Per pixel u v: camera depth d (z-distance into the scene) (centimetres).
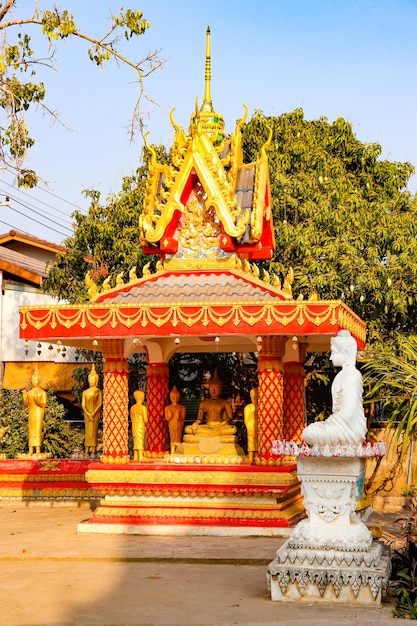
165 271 1502
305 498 1005
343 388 1019
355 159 2336
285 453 1004
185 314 1363
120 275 1500
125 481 1404
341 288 1927
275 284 1489
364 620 871
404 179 2333
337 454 984
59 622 868
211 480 1385
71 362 2772
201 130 1496
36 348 2761
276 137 2178
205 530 1377
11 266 2702
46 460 1766
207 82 1608
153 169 1516
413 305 1970
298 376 1631
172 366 2141
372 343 1953
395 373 1186
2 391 2144
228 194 1484
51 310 1409
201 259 1498
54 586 1033
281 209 2011
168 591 1005
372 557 948
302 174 2097
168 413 1612
